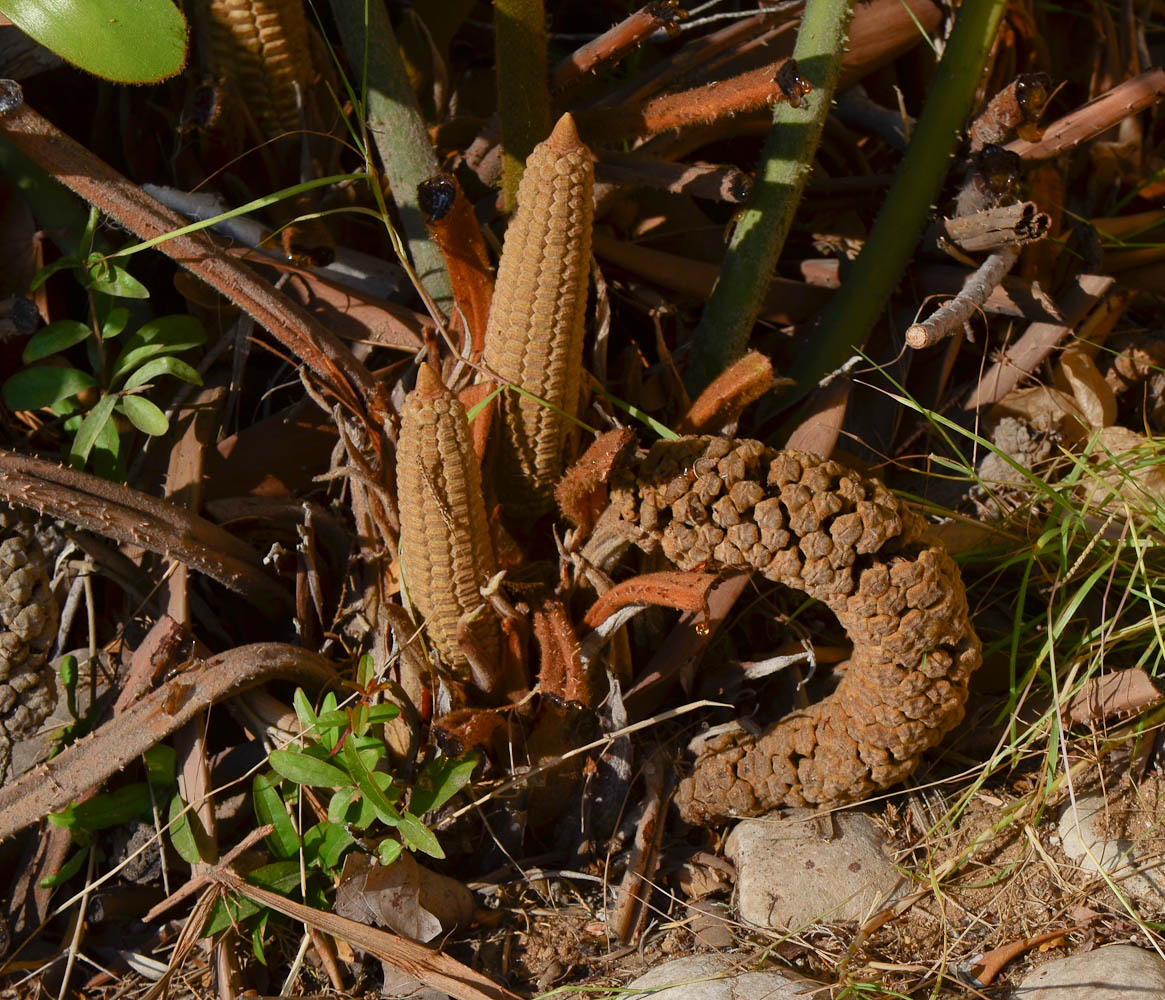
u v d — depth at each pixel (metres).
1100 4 3.77
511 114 3.38
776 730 3.27
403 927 3.22
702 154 3.67
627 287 3.53
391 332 3.39
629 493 3.17
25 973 3.26
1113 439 3.52
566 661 3.21
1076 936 3.22
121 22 3.10
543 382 3.22
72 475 3.27
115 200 3.23
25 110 3.19
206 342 3.45
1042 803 3.27
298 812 3.28
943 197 3.52
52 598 3.34
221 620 3.40
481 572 3.20
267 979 3.25
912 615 3.16
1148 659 3.39
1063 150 3.53
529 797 3.29
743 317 3.42
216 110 3.36
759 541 3.15
